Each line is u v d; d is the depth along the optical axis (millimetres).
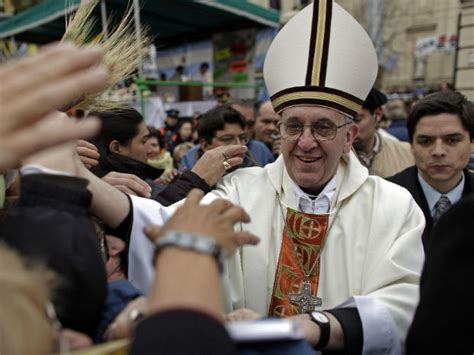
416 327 723
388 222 1200
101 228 986
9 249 543
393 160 2631
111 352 557
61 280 604
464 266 693
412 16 13883
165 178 2656
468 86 8312
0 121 439
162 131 4480
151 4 5336
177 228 615
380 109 2582
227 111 2664
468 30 8203
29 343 468
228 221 656
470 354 683
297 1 13102
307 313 1028
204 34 6891
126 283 793
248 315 903
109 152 1920
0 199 792
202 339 478
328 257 1231
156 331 482
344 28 1246
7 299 467
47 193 682
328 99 1191
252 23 6324
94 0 1275
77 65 490
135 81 4223
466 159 1730
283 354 593
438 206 1806
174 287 521
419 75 13852
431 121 1702
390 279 1102
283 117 1259
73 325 651
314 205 1298
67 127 469
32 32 6082
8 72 477
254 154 3025
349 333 971
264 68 1405
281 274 1248
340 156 1256
